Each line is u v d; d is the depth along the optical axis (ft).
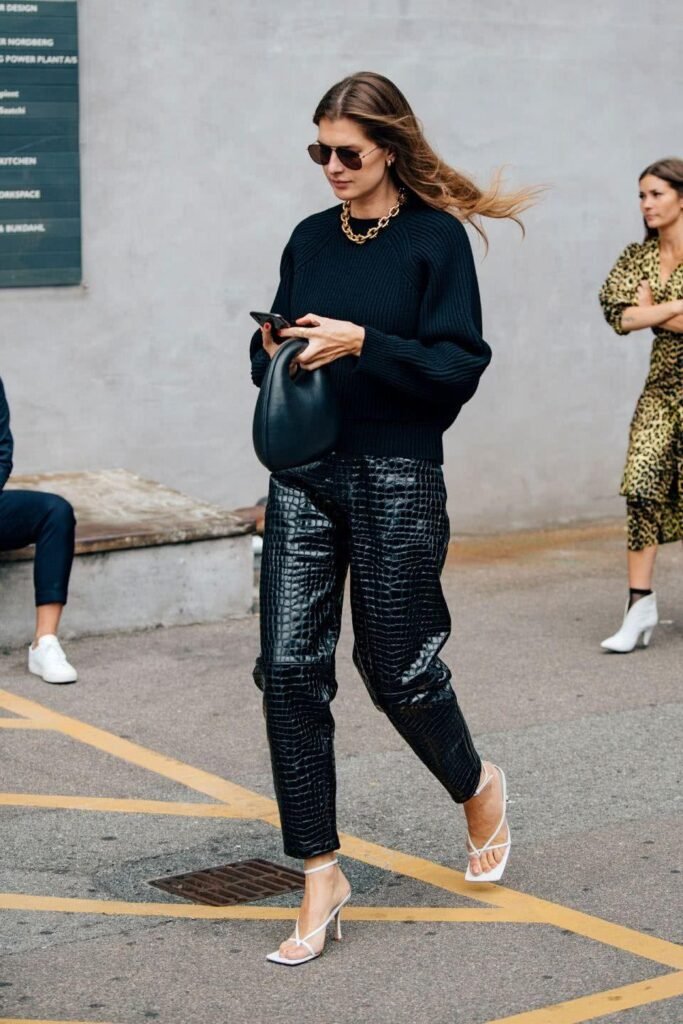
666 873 17.49
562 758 21.38
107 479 31.48
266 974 14.99
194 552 28.12
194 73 32.19
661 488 26.17
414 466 15.37
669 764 21.18
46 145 30.91
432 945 15.65
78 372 31.86
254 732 22.62
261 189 33.09
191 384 32.91
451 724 15.92
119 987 14.75
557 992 14.58
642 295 26.09
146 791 20.24
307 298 15.61
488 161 35.24
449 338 15.12
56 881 17.34
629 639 26.48
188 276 32.63
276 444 14.75
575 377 36.73
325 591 15.38
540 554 34.24
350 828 18.90
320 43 33.32
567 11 35.58
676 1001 14.40
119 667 25.70
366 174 15.16
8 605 26.55
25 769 21.02
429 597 15.58
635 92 36.58
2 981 14.87
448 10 34.42
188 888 17.16
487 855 16.81
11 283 30.99
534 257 35.96
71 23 30.83
